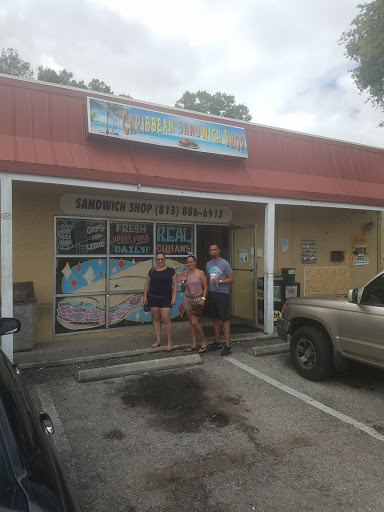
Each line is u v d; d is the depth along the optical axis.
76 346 6.50
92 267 7.15
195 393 4.61
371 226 10.54
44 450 1.70
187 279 6.28
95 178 5.71
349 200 8.32
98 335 7.21
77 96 6.28
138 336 7.28
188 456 3.26
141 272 7.61
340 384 4.91
